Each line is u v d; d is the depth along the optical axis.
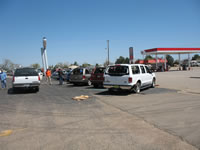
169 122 5.00
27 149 3.56
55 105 7.55
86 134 4.27
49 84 17.70
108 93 10.51
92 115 5.89
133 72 9.71
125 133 4.29
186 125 4.73
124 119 5.38
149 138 3.97
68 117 5.71
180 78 19.27
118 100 8.28
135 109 6.53
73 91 11.87
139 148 3.50
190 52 39.03
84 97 9.01
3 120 5.52
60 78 17.05
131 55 16.48
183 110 6.20
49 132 4.45
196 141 3.76
